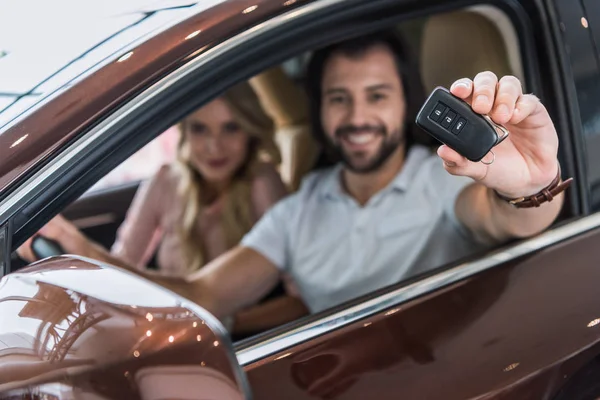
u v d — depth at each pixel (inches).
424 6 49.0
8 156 38.9
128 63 41.3
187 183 77.2
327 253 67.6
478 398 41.9
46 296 35.2
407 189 63.4
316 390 41.1
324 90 65.4
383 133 63.8
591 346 45.0
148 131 42.1
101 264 36.6
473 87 41.6
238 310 71.8
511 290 46.1
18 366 33.7
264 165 75.8
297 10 44.8
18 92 42.8
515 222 48.8
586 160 50.7
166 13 45.2
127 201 80.9
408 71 63.1
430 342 43.4
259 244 71.2
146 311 32.9
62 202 40.6
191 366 31.5
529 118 43.5
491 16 51.9
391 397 41.2
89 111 40.0
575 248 48.7
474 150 40.6
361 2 46.6
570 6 50.5
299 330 43.8
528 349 43.9
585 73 50.7
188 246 77.8
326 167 73.8
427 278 46.7
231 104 74.1
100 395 31.9
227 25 43.1
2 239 38.9
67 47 46.1
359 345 43.0
